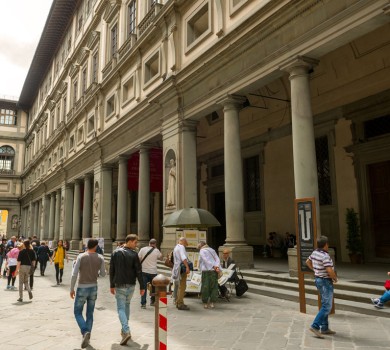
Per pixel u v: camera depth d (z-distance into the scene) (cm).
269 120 1861
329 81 1537
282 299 912
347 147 1477
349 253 1401
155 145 1997
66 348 591
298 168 1006
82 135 3016
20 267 1078
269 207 1845
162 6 1869
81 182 3138
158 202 2859
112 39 2667
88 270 624
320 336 594
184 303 924
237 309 837
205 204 2331
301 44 1033
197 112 1509
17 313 884
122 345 599
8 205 5978
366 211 1406
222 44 1318
